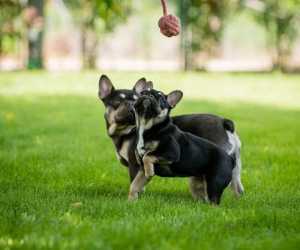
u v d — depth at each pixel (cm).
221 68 4341
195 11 3722
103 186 910
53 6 4978
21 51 4219
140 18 5338
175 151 776
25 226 632
